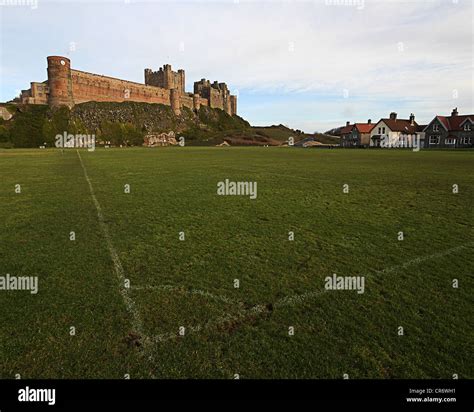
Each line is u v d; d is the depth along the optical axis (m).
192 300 5.08
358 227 9.12
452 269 6.22
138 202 12.59
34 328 4.36
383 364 3.68
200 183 17.53
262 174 21.56
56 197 13.62
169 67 166.00
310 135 158.12
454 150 58.88
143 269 6.28
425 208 11.41
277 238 8.17
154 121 147.00
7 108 117.69
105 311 4.77
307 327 4.36
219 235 8.45
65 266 6.43
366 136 94.00
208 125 174.75
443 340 4.06
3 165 29.22
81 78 129.75
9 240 8.04
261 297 5.18
